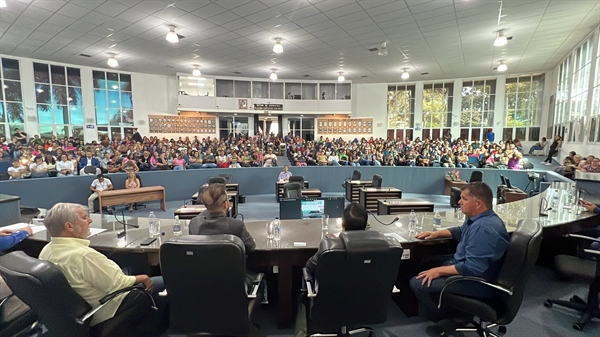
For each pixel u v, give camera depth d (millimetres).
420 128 15906
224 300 1487
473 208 1854
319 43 8883
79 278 1479
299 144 14133
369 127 16594
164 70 13070
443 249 2244
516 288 1570
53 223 1512
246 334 1566
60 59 10953
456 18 6926
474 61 11133
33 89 11078
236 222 1861
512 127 14172
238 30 7754
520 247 1531
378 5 6227
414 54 10125
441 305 1815
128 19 6980
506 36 8148
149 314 1762
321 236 2232
